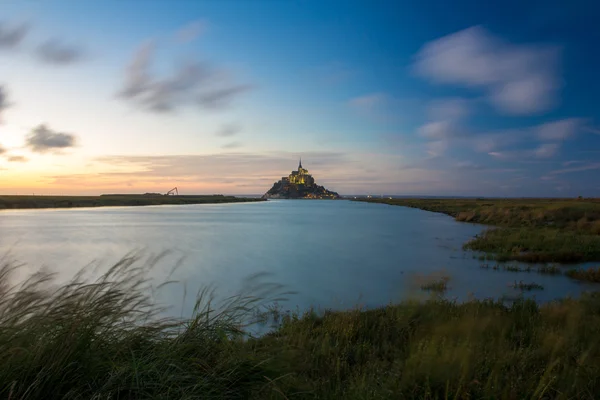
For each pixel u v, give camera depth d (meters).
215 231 40.09
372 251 23.97
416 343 5.54
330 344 6.13
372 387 3.90
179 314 8.84
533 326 6.88
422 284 13.73
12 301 3.18
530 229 31.30
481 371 4.31
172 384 3.28
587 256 19.08
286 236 34.62
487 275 15.61
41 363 2.99
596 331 6.20
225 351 3.98
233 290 12.61
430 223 49.53
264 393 3.53
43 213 80.12
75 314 3.38
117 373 3.11
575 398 3.72
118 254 22.25
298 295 12.28
